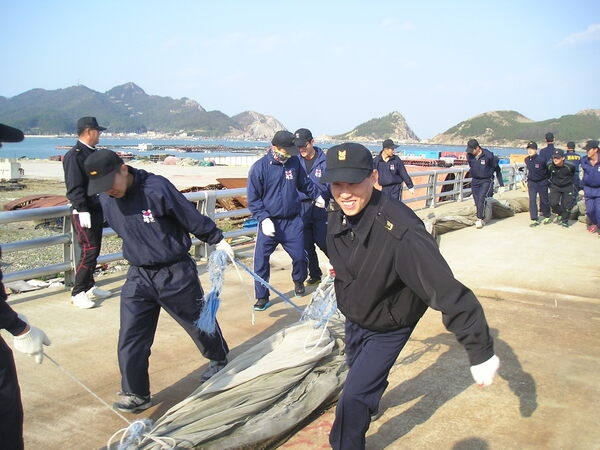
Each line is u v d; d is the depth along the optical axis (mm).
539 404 3762
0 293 2398
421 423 3514
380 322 2719
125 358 3633
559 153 11078
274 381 3461
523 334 5133
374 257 2561
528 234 10555
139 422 2896
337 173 2467
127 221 3508
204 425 3027
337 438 2787
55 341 4906
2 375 2371
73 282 6551
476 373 2371
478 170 11000
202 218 3750
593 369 4352
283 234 6082
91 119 5484
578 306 6027
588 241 9852
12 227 14430
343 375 3691
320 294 4039
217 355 4008
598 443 3285
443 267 2408
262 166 5809
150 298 3680
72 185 5398
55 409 3734
